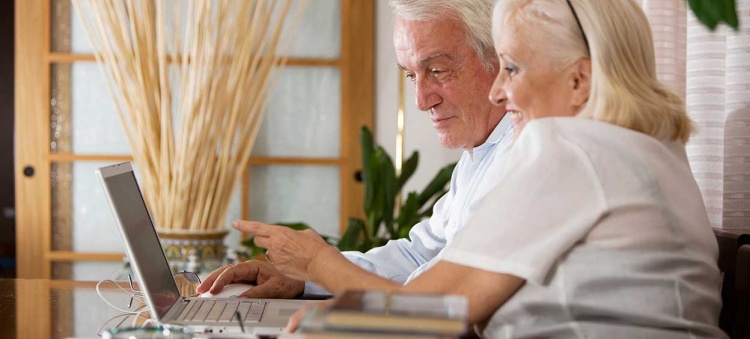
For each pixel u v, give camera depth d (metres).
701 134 1.99
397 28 1.88
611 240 1.31
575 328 1.30
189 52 3.70
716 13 1.12
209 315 1.51
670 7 2.09
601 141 1.33
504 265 1.28
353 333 0.95
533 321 1.33
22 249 4.15
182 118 3.57
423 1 1.83
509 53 1.40
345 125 4.13
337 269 1.38
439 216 2.00
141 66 3.59
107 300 1.82
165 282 1.59
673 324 1.31
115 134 4.15
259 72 3.70
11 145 5.51
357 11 4.11
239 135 3.70
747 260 1.46
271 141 4.16
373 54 4.12
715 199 1.99
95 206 4.19
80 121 4.14
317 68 4.15
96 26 3.69
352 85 4.12
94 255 4.16
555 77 1.39
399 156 4.11
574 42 1.38
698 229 1.37
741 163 1.91
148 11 3.59
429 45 1.83
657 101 1.37
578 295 1.31
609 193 1.31
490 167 1.63
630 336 1.30
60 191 4.18
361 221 3.25
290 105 4.16
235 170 3.72
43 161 4.13
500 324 1.35
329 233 4.18
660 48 2.09
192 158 3.57
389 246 2.02
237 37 3.58
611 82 1.36
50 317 1.62
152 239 1.61
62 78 4.13
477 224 1.31
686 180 1.39
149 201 3.66
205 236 3.59
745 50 1.89
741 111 1.90
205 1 3.51
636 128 1.36
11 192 5.50
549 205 1.30
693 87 2.00
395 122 4.12
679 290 1.32
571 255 1.32
